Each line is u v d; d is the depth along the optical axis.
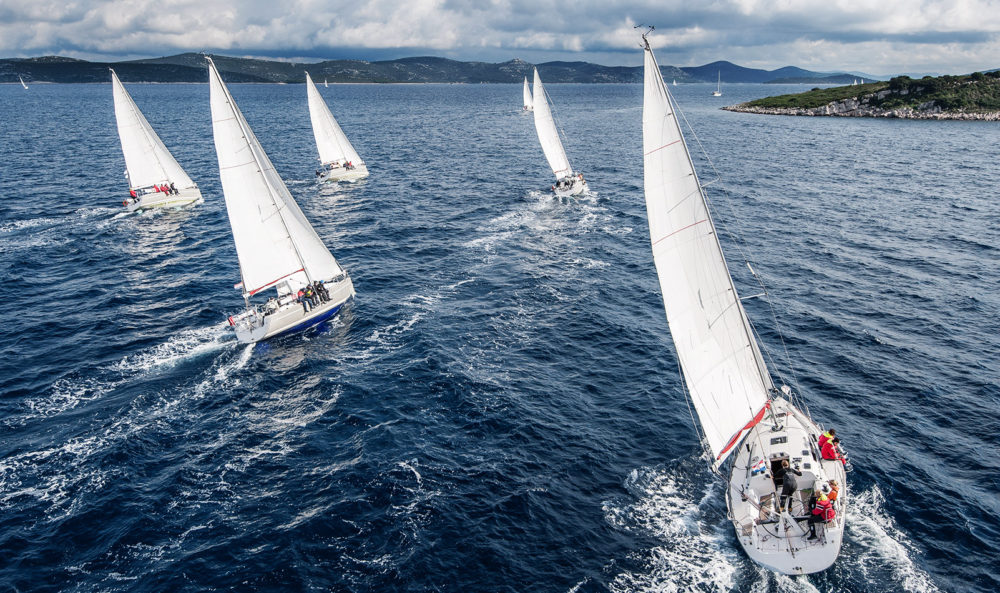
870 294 43.41
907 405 30.06
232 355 36.41
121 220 64.69
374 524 22.91
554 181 84.69
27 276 48.41
